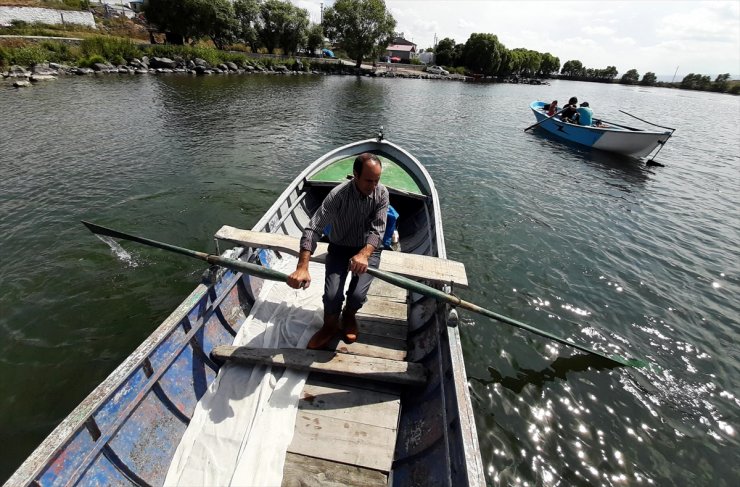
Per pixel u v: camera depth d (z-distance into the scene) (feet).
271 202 28.17
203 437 9.21
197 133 45.29
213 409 9.85
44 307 16.90
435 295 10.77
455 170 38.91
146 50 103.04
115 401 8.12
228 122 52.29
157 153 37.11
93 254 20.54
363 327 12.80
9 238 21.49
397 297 14.47
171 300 17.81
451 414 8.82
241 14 142.61
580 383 14.78
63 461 6.92
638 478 11.70
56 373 14.01
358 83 127.54
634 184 37.47
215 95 73.77
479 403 13.80
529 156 45.70
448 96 109.70
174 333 10.09
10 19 105.91
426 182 21.81
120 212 25.26
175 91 74.18
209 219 25.20
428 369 10.89
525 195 33.01
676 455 12.38
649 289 20.56
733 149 55.77
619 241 25.58
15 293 17.56
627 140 45.68
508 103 102.32
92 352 14.94
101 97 61.77
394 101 88.53
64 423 7.16
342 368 10.54
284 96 80.38
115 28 138.62
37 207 25.09
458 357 9.77
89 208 25.44
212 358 11.07
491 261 22.41
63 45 87.97
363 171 9.53
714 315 18.80
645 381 14.99
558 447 12.49
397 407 10.18
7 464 11.14
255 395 10.12
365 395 10.42
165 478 8.38
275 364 10.71
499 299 19.17
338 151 25.64
